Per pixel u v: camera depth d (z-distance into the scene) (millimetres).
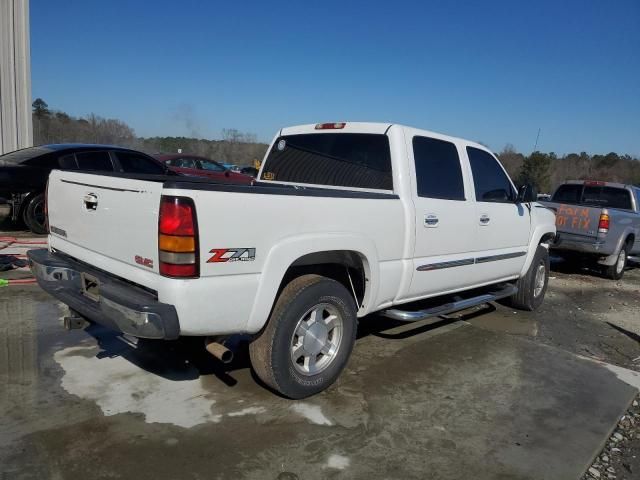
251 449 3080
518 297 6617
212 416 3418
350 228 3797
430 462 3090
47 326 4816
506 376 4445
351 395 3875
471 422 3602
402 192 4336
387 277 4176
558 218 9727
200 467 2873
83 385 3721
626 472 3225
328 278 3770
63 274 3801
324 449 3139
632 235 10039
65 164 9234
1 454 2861
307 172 5078
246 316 3219
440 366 4562
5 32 12430
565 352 5180
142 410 3432
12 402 3422
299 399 3732
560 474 3068
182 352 4418
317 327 3750
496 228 5520
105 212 3414
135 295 3088
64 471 2754
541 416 3768
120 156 9742
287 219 3365
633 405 4141
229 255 3082
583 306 7539
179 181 3211
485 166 5520
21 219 9383
